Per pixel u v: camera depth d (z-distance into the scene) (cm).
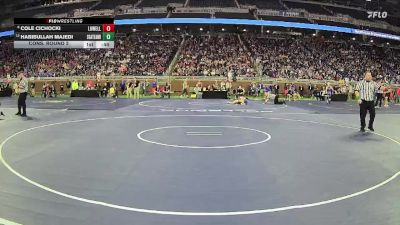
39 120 1733
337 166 876
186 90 3825
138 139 1225
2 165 858
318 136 1329
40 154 984
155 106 2602
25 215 556
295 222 536
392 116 2131
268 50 4972
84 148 1069
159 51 4881
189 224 527
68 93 4209
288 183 730
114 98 3559
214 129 1472
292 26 4850
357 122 1784
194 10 4947
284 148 1092
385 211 582
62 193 658
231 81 3994
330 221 540
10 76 4897
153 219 544
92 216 553
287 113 2195
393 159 956
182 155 980
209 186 707
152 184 718
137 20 4812
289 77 4397
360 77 4828
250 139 1244
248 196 650
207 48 4862
